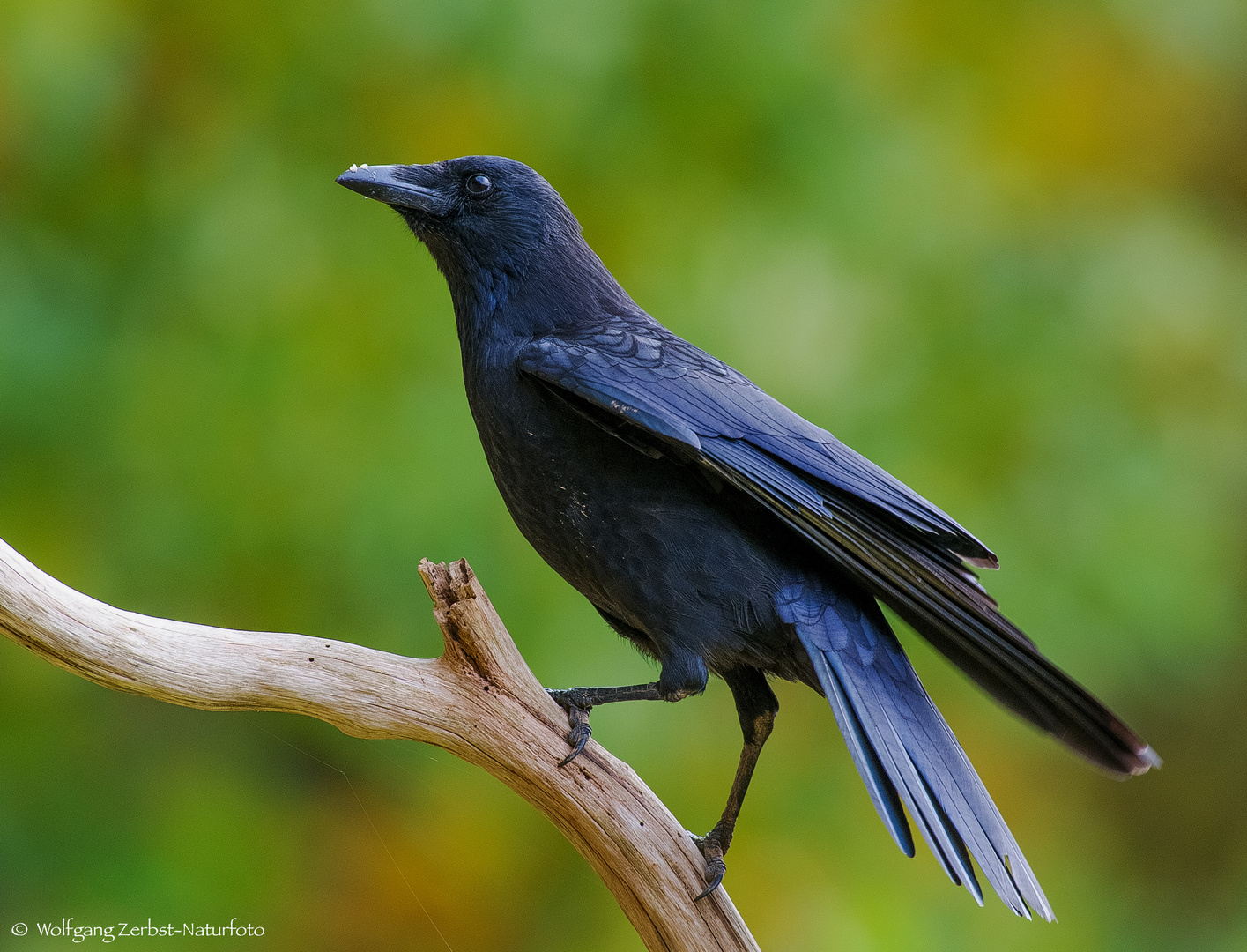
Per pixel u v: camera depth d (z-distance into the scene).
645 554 7.03
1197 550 12.23
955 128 13.32
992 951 11.98
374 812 12.70
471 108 12.44
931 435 12.16
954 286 12.75
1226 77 14.67
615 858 6.90
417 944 12.75
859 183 12.61
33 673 11.93
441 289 12.08
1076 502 12.23
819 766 12.00
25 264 11.83
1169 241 13.39
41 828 11.73
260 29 12.44
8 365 11.42
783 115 12.63
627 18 12.37
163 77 12.59
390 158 12.42
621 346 7.27
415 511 11.23
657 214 12.48
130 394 11.62
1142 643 11.96
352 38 12.20
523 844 12.70
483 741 6.73
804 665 7.21
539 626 11.16
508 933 12.83
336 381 11.73
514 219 7.70
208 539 11.44
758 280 12.24
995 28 13.89
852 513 6.96
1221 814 16.94
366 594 11.31
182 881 11.60
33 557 11.50
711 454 6.81
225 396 11.57
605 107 12.49
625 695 7.03
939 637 7.30
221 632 6.43
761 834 11.80
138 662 6.25
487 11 12.05
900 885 11.92
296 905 12.32
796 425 7.12
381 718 6.59
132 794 12.00
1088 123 14.61
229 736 12.45
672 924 6.91
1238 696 16.59
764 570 7.05
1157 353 13.03
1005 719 12.38
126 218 12.16
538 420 7.12
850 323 12.24
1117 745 7.03
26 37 11.80
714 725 11.79
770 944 11.51
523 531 7.39
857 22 13.15
